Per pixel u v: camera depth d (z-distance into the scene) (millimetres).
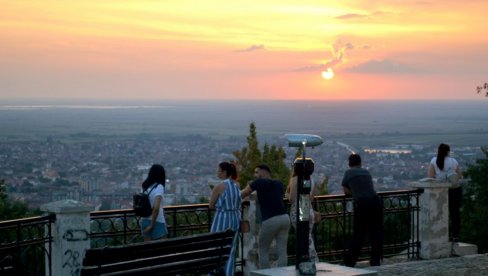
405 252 13703
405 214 14039
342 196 12836
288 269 8484
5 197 20656
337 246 13195
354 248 12414
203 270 8656
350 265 12477
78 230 9250
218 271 8812
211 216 11453
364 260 13398
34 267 9461
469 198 19391
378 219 12469
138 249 7785
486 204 18891
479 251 17609
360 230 12406
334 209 12875
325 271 8375
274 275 8195
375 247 12539
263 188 10750
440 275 11594
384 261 13266
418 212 13531
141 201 10047
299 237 8430
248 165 22875
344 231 12984
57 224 9180
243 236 11703
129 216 10148
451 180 13648
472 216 17875
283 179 22047
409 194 13461
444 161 13805
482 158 19797
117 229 10062
